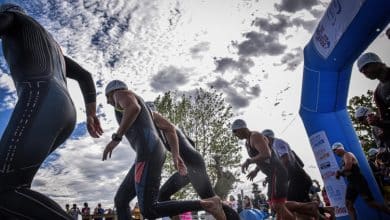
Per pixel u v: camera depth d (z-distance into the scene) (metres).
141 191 2.65
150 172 2.65
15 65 1.66
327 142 5.07
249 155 4.72
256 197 12.11
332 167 5.01
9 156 1.41
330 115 5.16
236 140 16.31
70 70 2.12
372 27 3.81
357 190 4.43
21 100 1.55
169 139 3.03
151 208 2.65
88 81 2.21
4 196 1.38
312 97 5.12
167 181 3.53
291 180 4.97
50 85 1.64
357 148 5.00
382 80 3.78
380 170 5.21
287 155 4.94
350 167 4.49
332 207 5.31
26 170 1.43
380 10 3.58
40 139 1.49
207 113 16.69
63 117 1.63
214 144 15.96
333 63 4.63
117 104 2.84
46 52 1.73
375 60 3.72
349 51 4.29
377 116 3.93
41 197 1.48
